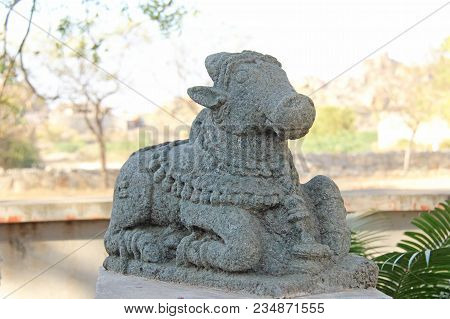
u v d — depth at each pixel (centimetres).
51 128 1939
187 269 384
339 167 1470
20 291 640
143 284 387
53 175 1359
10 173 1381
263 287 349
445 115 1605
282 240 372
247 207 373
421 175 1444
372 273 374
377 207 648
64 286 643
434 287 457
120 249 417
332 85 1856
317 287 358
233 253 359
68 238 644
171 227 411
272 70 382
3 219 627
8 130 1427
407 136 1831
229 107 379
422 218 484
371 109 1842
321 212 384
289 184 381
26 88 1173
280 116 360
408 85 1741
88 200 656
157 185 411
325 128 1802
